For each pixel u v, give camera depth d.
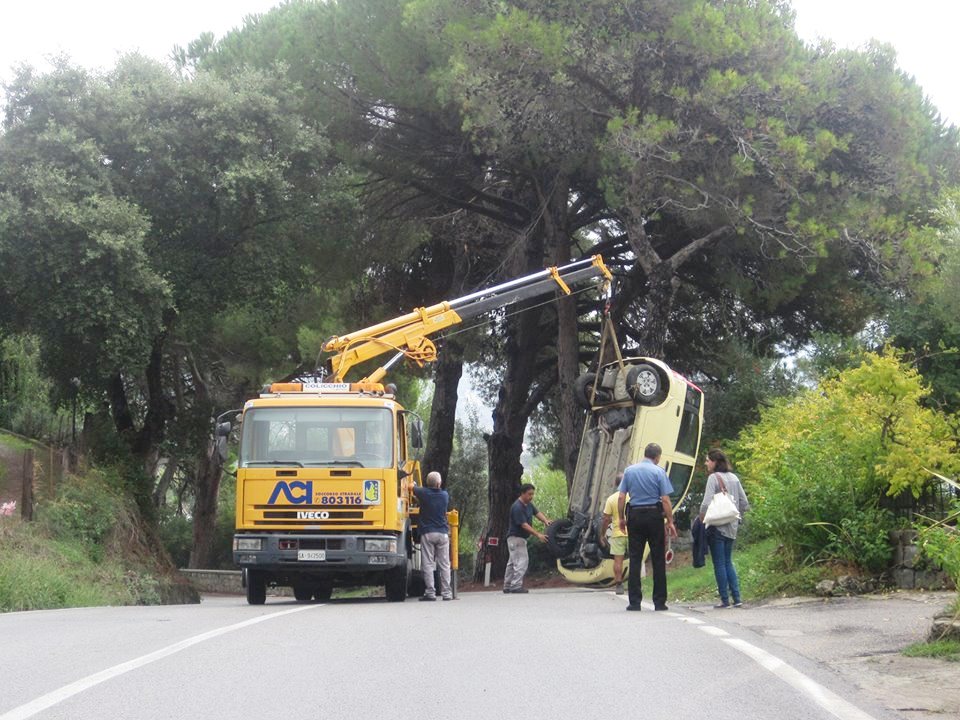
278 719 6.84
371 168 31.19
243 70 29.94
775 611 14.26
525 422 38.28
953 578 12.10
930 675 9.04
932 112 32.50
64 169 26.09
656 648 10.16
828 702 7.54
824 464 16.67
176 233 28.70
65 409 31.02
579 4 26.31
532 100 26.80
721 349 35.16
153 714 6.97
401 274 37.78
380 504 17.69
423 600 19.64
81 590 20.72
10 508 22.17
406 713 7.04
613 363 25.05
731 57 26.75
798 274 29.50
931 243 26.19
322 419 17.97
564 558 24.86
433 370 42.31
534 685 8.08
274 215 29.08
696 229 29.84
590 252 33.66
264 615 14.25
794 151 25.53
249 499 17.72
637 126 26.25
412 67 29.00
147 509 29.59
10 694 7.64
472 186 32.28
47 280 25.41
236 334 40.59
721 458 15.95
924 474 15.52
